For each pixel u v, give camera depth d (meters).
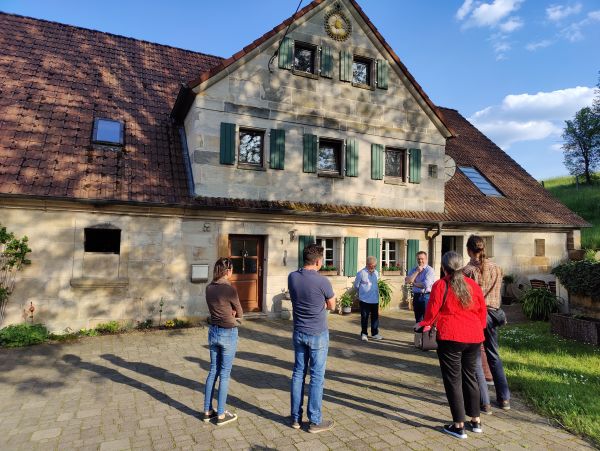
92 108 10.90
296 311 4.35
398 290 12.56
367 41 12.42
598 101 36.94
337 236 11.70
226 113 10.38
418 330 6.98
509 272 14.68
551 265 15.52
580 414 4.68
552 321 9.13
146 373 6.09
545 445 4.03
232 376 6.00
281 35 11.09
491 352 5.02
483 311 4.32
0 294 8.05
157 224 9.53
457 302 4.21
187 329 9.17
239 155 10.73
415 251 12.90
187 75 13.74
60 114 10.27
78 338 8.27
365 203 12.16
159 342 8.00
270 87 10.95
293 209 10.71
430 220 12.66
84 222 8.90
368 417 4.63
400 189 12.78
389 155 12.98
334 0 11.89
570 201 29.72
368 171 12.27
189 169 10.51
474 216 13.86
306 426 4.36
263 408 4.85
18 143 9.12
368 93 12.38
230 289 4.46
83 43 13.09
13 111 9.79
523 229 15.02
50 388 5.46
